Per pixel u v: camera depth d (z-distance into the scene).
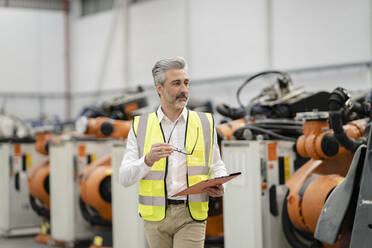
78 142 5.56
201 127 2.43
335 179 3.29
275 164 3.76
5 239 6.38
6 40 16.22
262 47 11.16
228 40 11.96
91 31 16.22
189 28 12.97
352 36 9.41
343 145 3.11
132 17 14.72
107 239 5.11
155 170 2.36
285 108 4.33
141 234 4.32
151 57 14.13
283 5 10.67
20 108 16.41
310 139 3.39
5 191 6.46
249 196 3.68
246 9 11.50
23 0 16.48
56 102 16.98
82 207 5.48
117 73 15.29
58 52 16.97
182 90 2.33
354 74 9.45
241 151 3.73
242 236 3.75
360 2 9.24
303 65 10.33
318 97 4.26
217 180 2.14
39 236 6.19
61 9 17.02
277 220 3.74
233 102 11.94
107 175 5.05
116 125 5.64
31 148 6.58
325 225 2.29
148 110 14.05
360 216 2.10
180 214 2.36
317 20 10.01
